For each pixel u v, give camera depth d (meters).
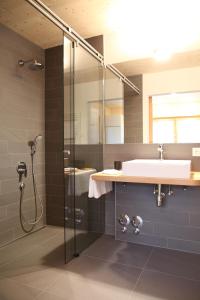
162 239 2.23
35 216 2.76
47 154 2.92
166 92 2.31
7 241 2.37
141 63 2.41
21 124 2.56
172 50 2.28
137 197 2.32
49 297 1.48
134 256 2.05
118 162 2.39
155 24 2.33
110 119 2.55
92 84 2.40
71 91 2.08
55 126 2.87
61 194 2.86
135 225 2.33
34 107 2.76
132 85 2.45
